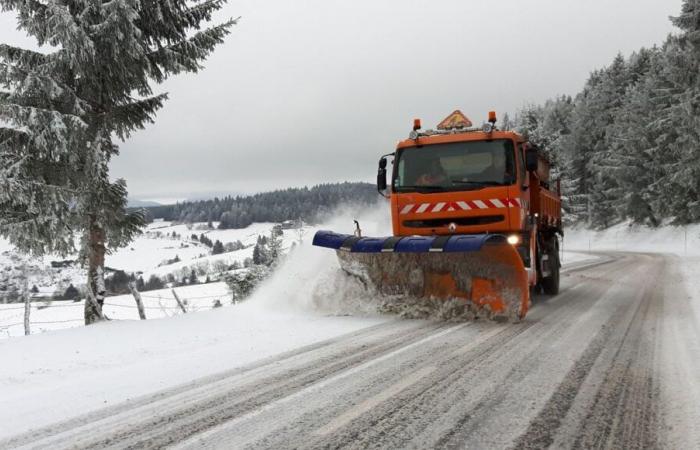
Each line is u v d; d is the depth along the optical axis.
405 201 8.06
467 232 7.72
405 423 3.22
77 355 5.48
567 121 66.19
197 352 5.43
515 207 7.49
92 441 3.08
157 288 77.88
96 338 6.38
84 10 8.67
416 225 8.02
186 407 3.64
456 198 7.74
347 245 7.14
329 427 3.18
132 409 3.64
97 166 9.26
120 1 8.48
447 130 8.66
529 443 2.91
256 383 4.18
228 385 4.15
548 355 4.98
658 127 39.06
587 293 10.60
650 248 41.34
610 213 54.97
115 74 9.39
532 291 10.70
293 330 6.43
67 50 8.43
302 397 3.78
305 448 2.87
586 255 31.47
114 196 9.83
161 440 3.05
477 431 3.08
